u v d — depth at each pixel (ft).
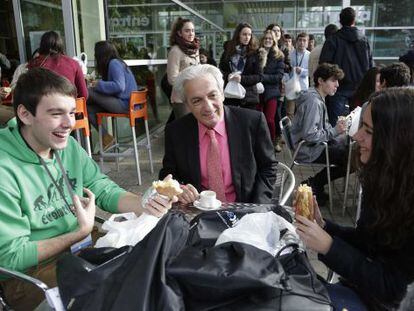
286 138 12.97
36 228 5.39
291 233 4.84
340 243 4.50
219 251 4.01
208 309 3.61
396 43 30.12
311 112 12.15
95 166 6.77
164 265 3.67
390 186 4.08
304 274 4.10
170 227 4.19
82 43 17.06
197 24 34.24
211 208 5.97
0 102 14.82
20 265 4.92
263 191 7.43
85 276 3.80
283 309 3.66
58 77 5.24
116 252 4.32
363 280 4.32
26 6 16.98
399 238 4.16
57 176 5.74
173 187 5.73
